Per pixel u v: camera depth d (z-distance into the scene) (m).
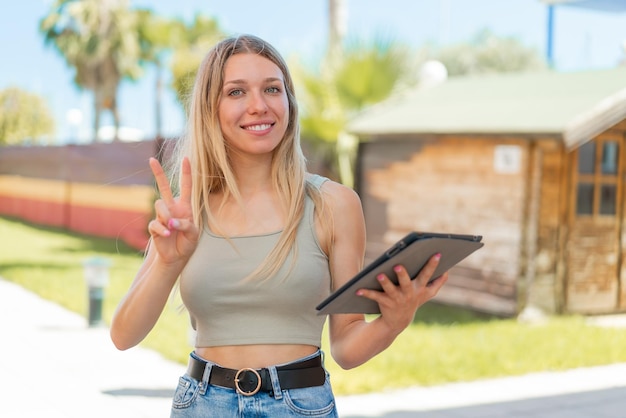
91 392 6.73
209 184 2.54
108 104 44.19
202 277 2.41
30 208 28.50
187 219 2.32
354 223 2.53
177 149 2.83
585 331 9.54
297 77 15.12
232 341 2.40
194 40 38.56
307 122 14.71
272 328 2.40
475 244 2.20
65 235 23.17
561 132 9.57
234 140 2.46
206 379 2.41
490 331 9.50
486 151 10.90
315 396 2.40
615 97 9.95
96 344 8.69
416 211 12.04
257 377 2.36
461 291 11.18
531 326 9.86
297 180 2.49
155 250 2.56
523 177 10.39
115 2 42.53
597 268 10.88
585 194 10.76
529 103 11.01
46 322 10.01
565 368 7.79
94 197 23.50
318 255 2.45
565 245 10.59
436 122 11.44
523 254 10.34
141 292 2.38
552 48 37.78
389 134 11.92
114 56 42.75
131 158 20.94
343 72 14.77
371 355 2.41
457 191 11.33
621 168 11.05
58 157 25.38
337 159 15.08
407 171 12.20
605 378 7.43
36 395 6.60
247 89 2.46
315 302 2.43
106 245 20.34
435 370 7.49
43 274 14.49
